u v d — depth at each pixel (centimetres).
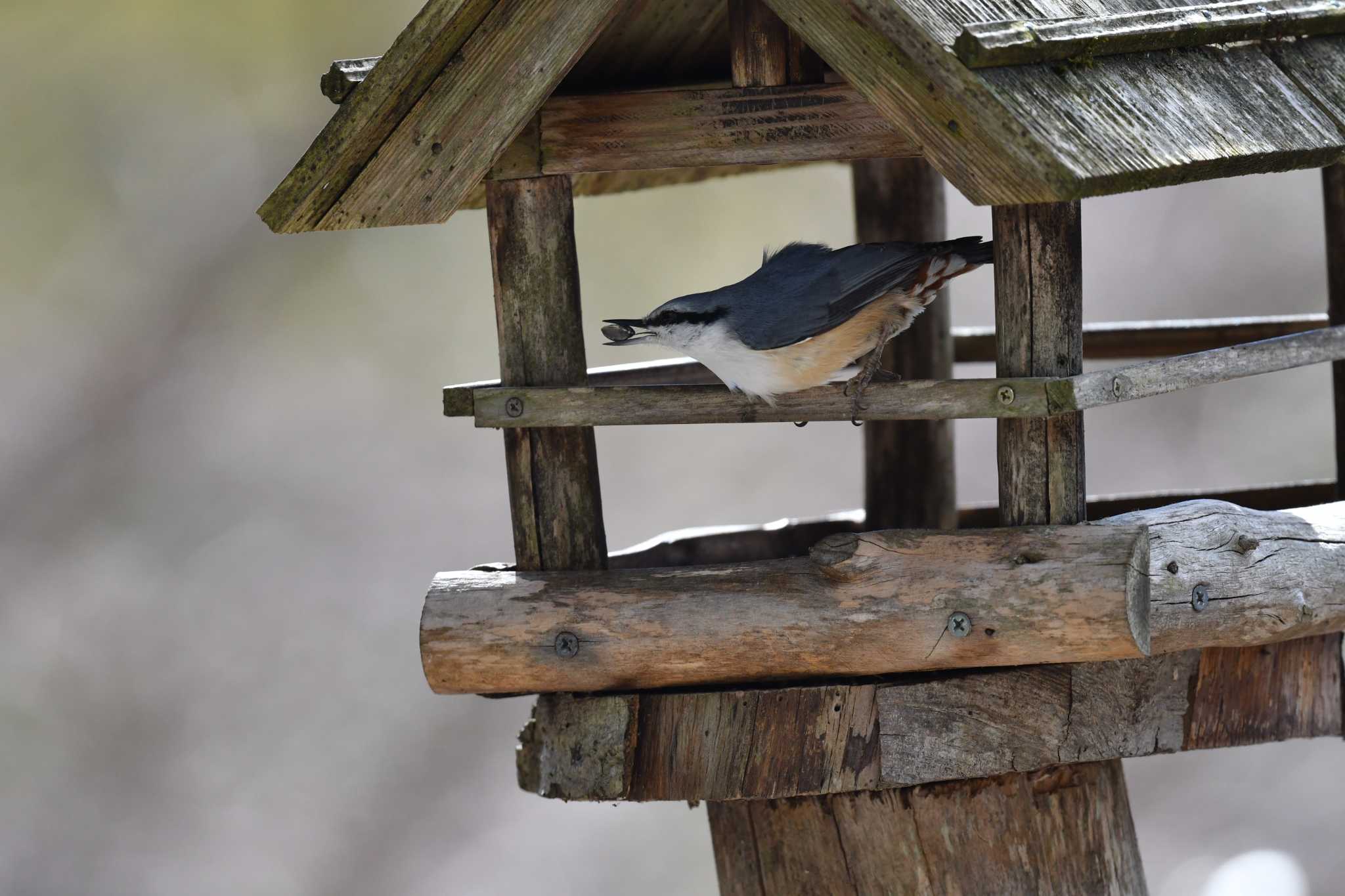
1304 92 780
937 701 795
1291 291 2842
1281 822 2466
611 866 2473
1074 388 744
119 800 2486
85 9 2752
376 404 2789
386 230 2831
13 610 2584
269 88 2805
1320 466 2734
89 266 2730
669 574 816
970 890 854
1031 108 690
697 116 829
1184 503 815
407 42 780
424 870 2478
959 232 2516
